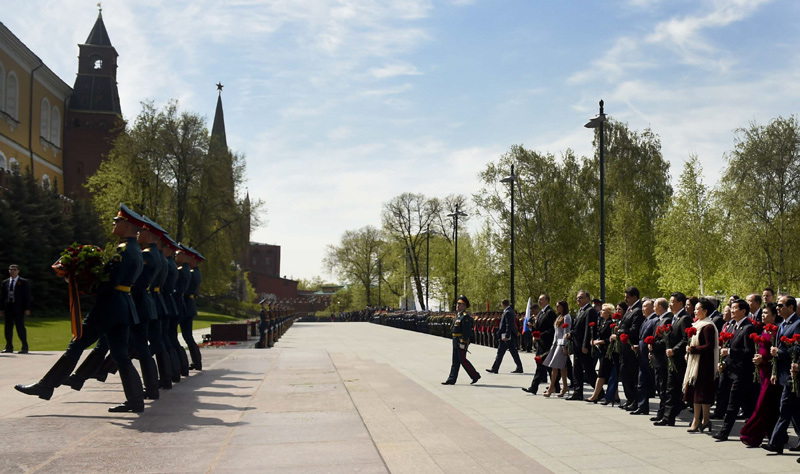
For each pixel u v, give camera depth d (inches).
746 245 1577.3
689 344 375.9
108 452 228.4
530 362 846.5
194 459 220.4
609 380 475.8
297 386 419.8
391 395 441.7
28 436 254.1
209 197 2143.2
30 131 2615.7
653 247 2039.9
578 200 1956.2
